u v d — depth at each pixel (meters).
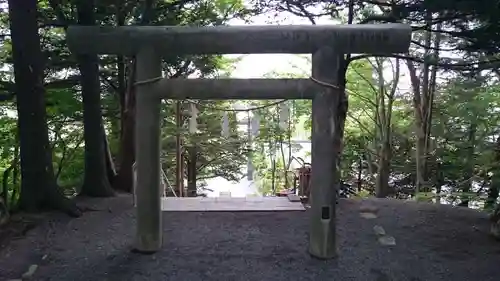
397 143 11.73
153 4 6.95
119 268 4.18
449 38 7.01
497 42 4.99
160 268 4.18
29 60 5.63
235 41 4.22
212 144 11.50
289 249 4.69
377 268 4.20
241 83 4.32
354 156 11.70
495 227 5.12
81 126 8.94
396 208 6.40
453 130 9.50
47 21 6.83
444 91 9.75
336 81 4.32
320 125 4.33
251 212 6.10
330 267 4.23
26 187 5.82
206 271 4.12
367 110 11.66
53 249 4.66
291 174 12.86
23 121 5.73
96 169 7.19
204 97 4.38
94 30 4.27
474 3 4.61
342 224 5.57
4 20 7.27
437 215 6.03
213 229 5.34
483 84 8.32
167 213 6.03
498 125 7.95
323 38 4.21
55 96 7.20
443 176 9.40
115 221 5.70
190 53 4.34
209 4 8.05
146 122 4.40
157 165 4.51
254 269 4.18
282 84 4.32
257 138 11.91
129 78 7.65
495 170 7.02
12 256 4.45
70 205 5.97
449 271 4.14
